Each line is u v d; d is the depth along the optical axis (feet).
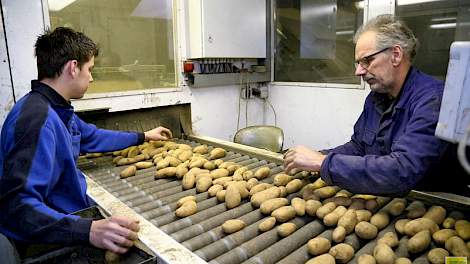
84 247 3.04
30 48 5.99
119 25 7.40
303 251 2.83
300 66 10.18
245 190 3.89
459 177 4.05
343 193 3.80
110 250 2.75
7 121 3.27
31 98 3.42
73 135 4.41
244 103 10.46
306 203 3.48
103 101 7.25
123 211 3.50
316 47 9.70
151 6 7.85
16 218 2.82
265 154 5.39
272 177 4.53
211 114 9.60
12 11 5.75
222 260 2.73
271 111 11.11
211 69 9.16
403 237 2.97
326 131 9.82
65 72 3.61
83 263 2.98
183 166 4.75
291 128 10.71
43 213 2.83
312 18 9.63
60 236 2.77
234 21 9.00
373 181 3.26
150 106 8.05
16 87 5.94
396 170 3.20
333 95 9.44
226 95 9.90
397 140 3.73
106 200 3.78
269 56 10.62
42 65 3.58
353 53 8.86
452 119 1.68
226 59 9.50
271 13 10.35
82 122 5.13
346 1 8.79
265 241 3.02
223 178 4.33
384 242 2.77
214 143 6.44
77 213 3.36
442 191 4.10
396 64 3.90
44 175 3.05
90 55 3.82
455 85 1.66
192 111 9.11
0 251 5.05
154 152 5.64
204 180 4.20
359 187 3.36
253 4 9.48
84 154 5.48
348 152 4.85
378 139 4.33
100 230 2.76
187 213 3.49
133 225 2.89
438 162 3.65
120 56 7.52
